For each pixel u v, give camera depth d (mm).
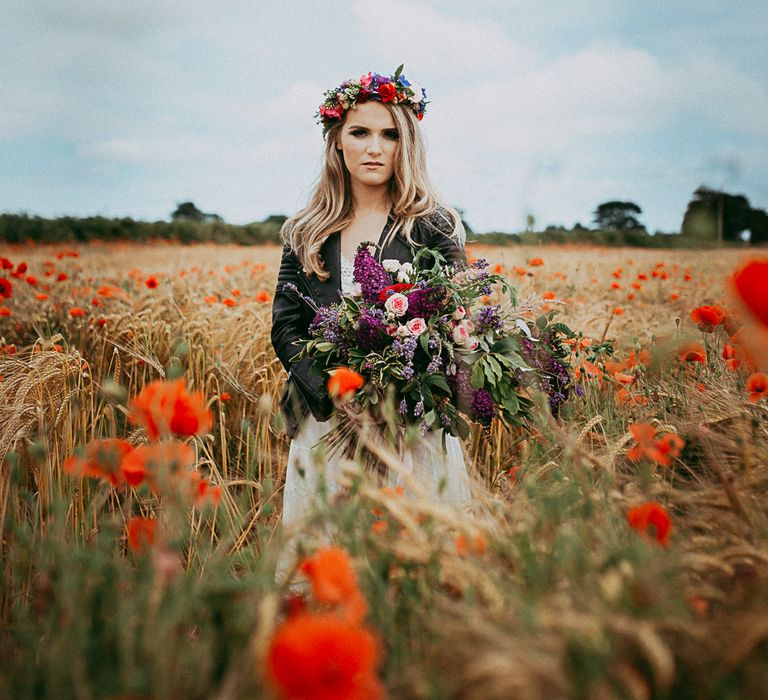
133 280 6555
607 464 1444
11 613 1430
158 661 804
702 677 819
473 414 1896
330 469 2047
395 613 1056
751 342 959
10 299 5223
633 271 8508
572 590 888
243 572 1436
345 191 2346
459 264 2127
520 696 747
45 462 2033
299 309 2383
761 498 1305
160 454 1104
